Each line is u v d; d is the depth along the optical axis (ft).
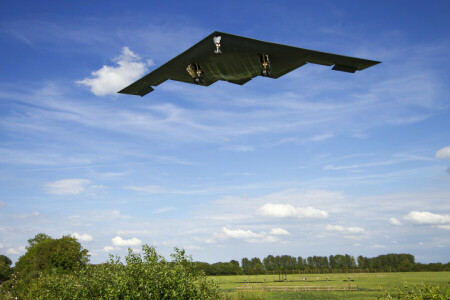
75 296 41.45
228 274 499.92
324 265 556.10
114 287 39.37
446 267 447.83
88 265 44.78
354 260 546.26
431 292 26.86
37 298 46.55
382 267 507.71
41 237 226.79
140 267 41.04
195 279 43.57
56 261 136.98
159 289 38.88
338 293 163.63
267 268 553.64
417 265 460.96
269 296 157.17
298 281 286.25
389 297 30.53
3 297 93.91
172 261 44.57
